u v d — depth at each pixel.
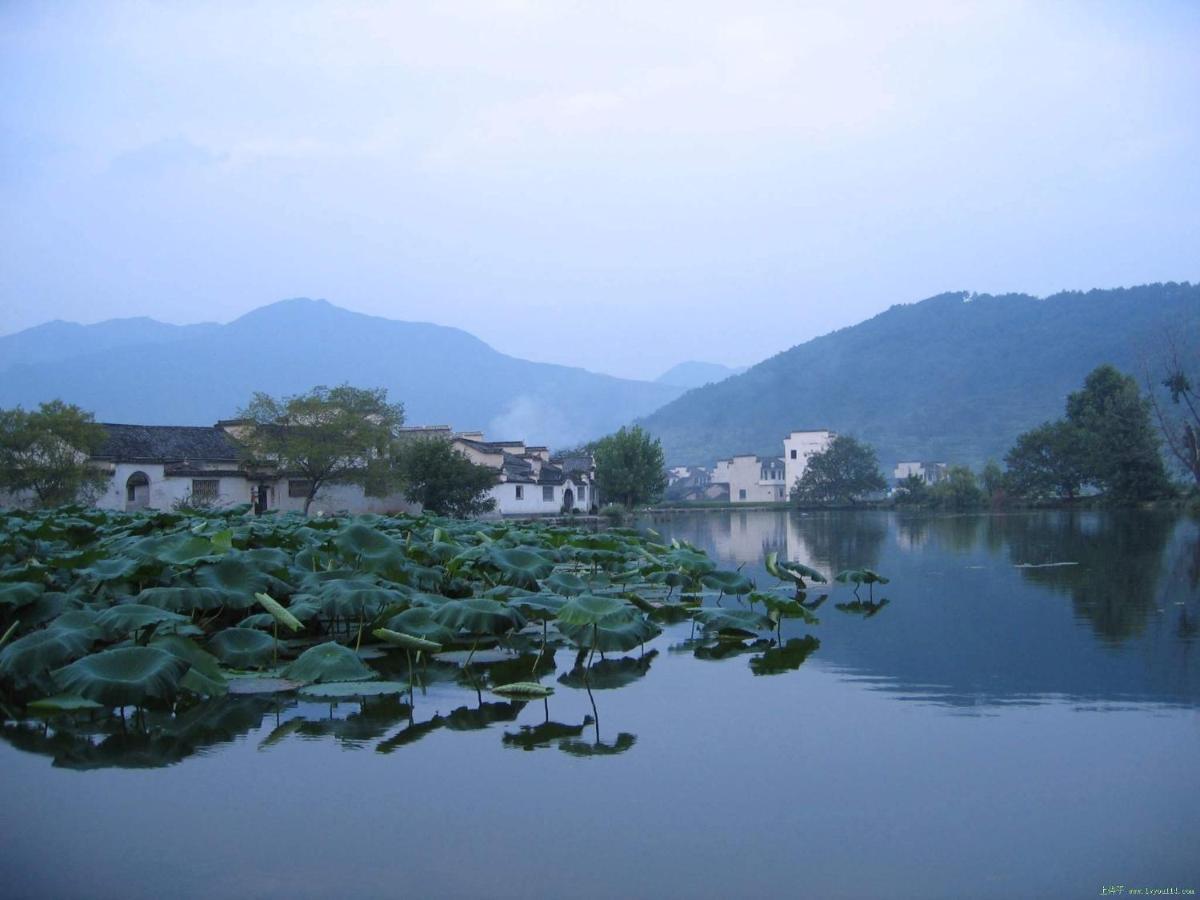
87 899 5.51
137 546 13.18
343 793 7.08
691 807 6.74
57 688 9.34
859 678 10.62
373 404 50.53
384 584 13.36
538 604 12.57
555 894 5.52
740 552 30.50
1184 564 22.52
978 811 6.61
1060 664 11.12
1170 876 5.67
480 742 8.31
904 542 33.66
